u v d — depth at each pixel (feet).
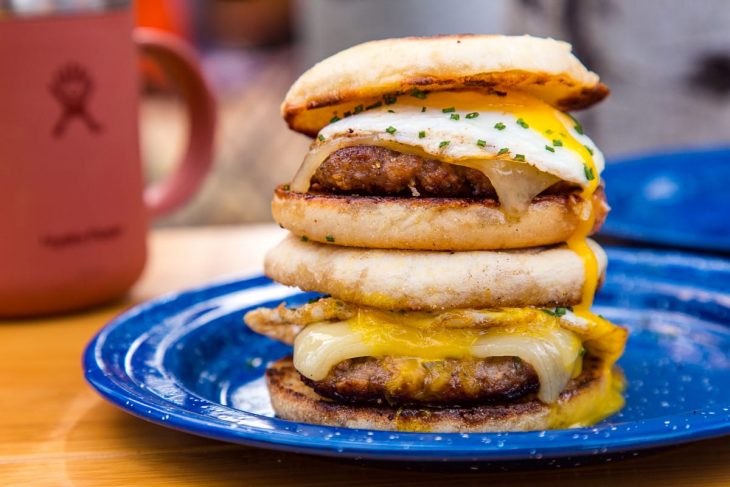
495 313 1.19
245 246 2.08
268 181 3.91
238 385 1.40
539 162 1.18
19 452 1.24
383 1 2.70
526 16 2.56
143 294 1.80
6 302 1.64
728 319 1.54
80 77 1.63
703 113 2.52
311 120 1.29
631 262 1.68
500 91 1.23
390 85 1.18
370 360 1.22
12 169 1.60
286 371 1.33
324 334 1.24
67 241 1.64
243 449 1.23
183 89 1.90
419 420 1.20
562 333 1.23
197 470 1.18
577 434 1.05
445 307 1.18
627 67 2.54
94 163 1.66
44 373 1.47
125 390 1.22
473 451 1.03
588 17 2.53
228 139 4.23
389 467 1.15
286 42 5.04
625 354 1.46
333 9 2.75
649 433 1.05
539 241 1.20
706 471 1.15
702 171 2.02
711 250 1.67
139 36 1.85
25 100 1.59
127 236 1.71
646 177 2.00
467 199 1.19
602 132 2.63
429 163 1.19
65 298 1.67
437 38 1.21
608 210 1.28
